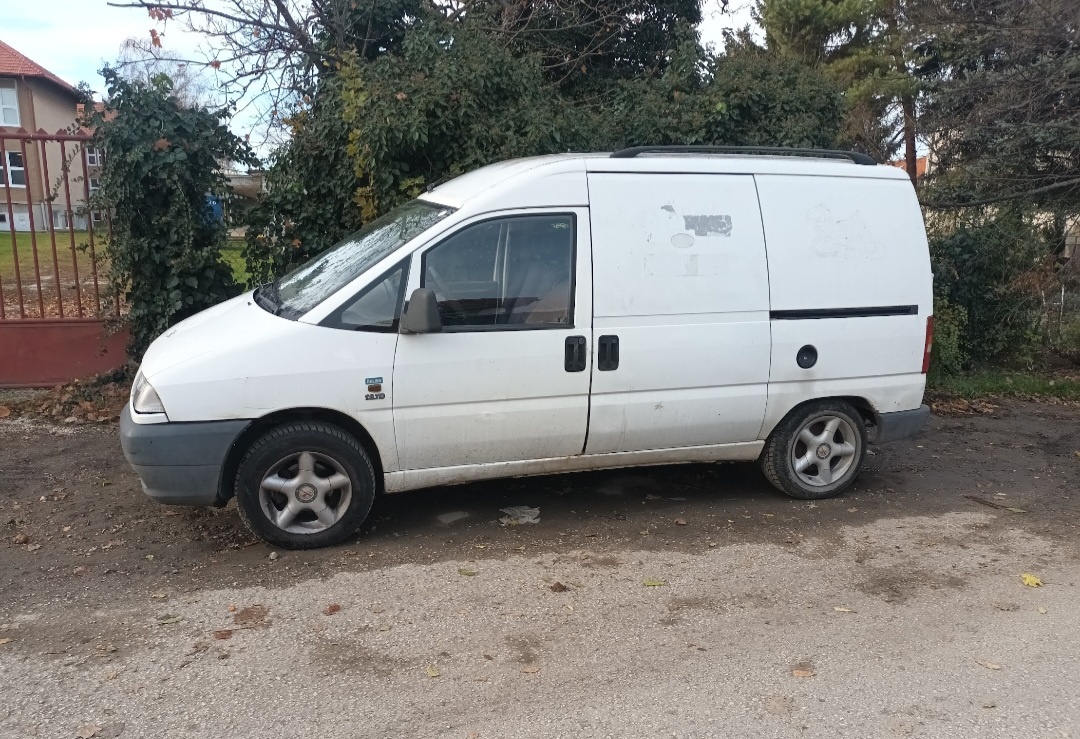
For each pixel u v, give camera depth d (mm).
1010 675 3520
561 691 3334
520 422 4770
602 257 4828
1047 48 10523
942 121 11445
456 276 4621
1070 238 10977
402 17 10875
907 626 3930
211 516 5078
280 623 3820
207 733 3025
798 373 5301
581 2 11734
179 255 7703
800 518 5316
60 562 4434
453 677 3416
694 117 8852
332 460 4551
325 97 8289
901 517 5402
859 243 5398
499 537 4879
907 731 3113
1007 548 4918
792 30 19234
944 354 9820
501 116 8148
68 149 10242
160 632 3721
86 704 3178
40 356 7734
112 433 6691
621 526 5105
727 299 5074
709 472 6211
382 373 4488
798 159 5449
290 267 8086
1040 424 8141
